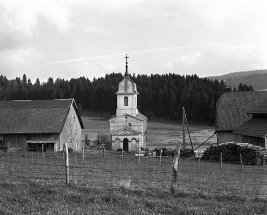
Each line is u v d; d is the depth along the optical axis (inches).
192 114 5689.0
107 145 2903.5
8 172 1041.5
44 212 627.5
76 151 2206.0
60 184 814.5
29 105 2532.0
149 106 6299.2
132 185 844.0
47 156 1707.7
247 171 1255.5
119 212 636.7
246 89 6250.0
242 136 2021.4
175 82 6963.6
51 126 2306.8
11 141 2303.2
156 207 673.6
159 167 1320.1
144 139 2815.0
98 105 6702.8
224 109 2345.0
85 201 699.4
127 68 2775.6
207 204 704.4
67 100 2581.2
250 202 717.9
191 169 1273.4
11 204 672.4
